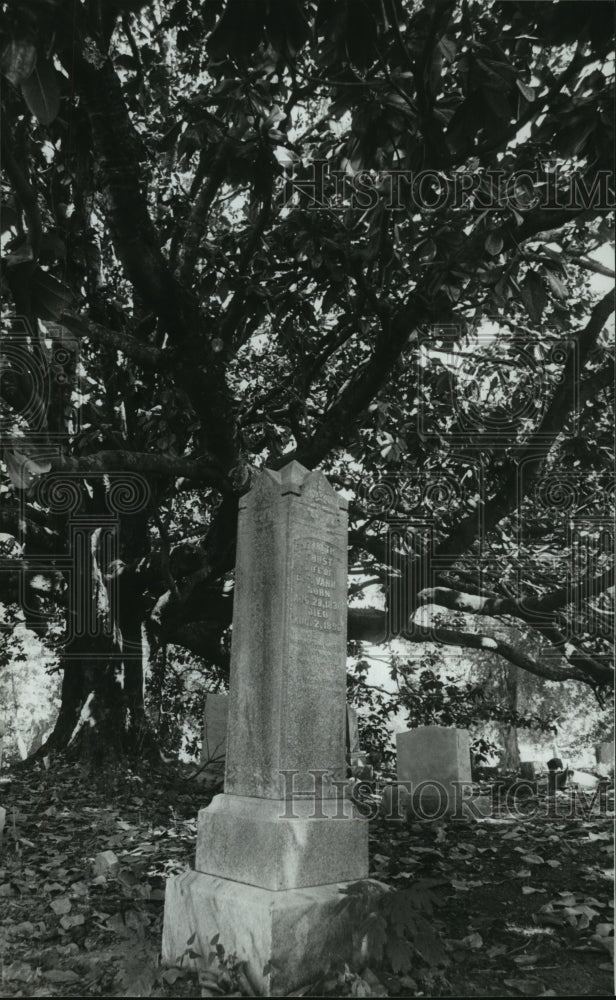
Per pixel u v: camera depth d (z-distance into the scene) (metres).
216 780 9.49
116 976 3.67
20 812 7.13
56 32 3.21
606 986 3.60
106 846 6.05
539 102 4.95
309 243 6.87
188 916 3.89
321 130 9.38
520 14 4.38
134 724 10.33
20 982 3.62
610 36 3.90
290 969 3.50
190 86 9.68
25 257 3.74
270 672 4.17
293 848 3.79
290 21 3.65
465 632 11.97
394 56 4.77
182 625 11.66
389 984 3.55
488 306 7.10
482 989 3.58
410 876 5.33
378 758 12.41
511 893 5.08
